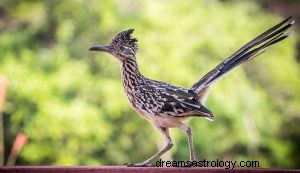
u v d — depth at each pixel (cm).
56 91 1569
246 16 1719
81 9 1714
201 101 760
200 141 1636
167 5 1639
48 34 1841
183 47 1605
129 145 1666
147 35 1608
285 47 1780
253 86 1750
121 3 1692
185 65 1598
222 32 1634
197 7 1647
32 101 1574
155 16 1619
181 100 741
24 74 1573
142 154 1666
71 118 1545
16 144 1427
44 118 1542
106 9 1656
